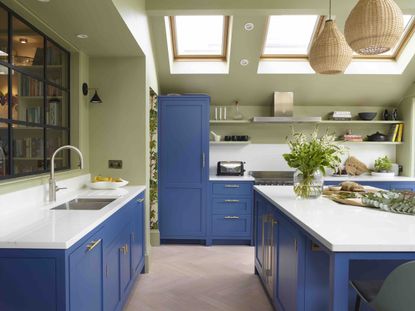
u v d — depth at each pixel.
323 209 2.06
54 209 2.09
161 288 2.89
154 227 4.17
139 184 3.33
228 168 4.55
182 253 3.88
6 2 2.03
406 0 3.17
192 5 3.24
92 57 3.26
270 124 4.81
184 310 2.51
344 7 3.22
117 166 3.31
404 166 4.72
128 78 3.28
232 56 4.05
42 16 2.25
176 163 4.18
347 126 4.88
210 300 2.67
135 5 2.74
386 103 4.82
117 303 2.22
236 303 2.62
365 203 2.15
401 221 1.73
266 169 4.88
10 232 1.50
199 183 4.19
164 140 4.16
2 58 2.07
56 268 1.37
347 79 4.39
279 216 2.30
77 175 2.98
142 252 3.18
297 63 4.34
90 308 1.67
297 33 4.18
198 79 4.40
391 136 4.75
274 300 2.43
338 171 4.74
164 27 3.72
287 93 4.50
